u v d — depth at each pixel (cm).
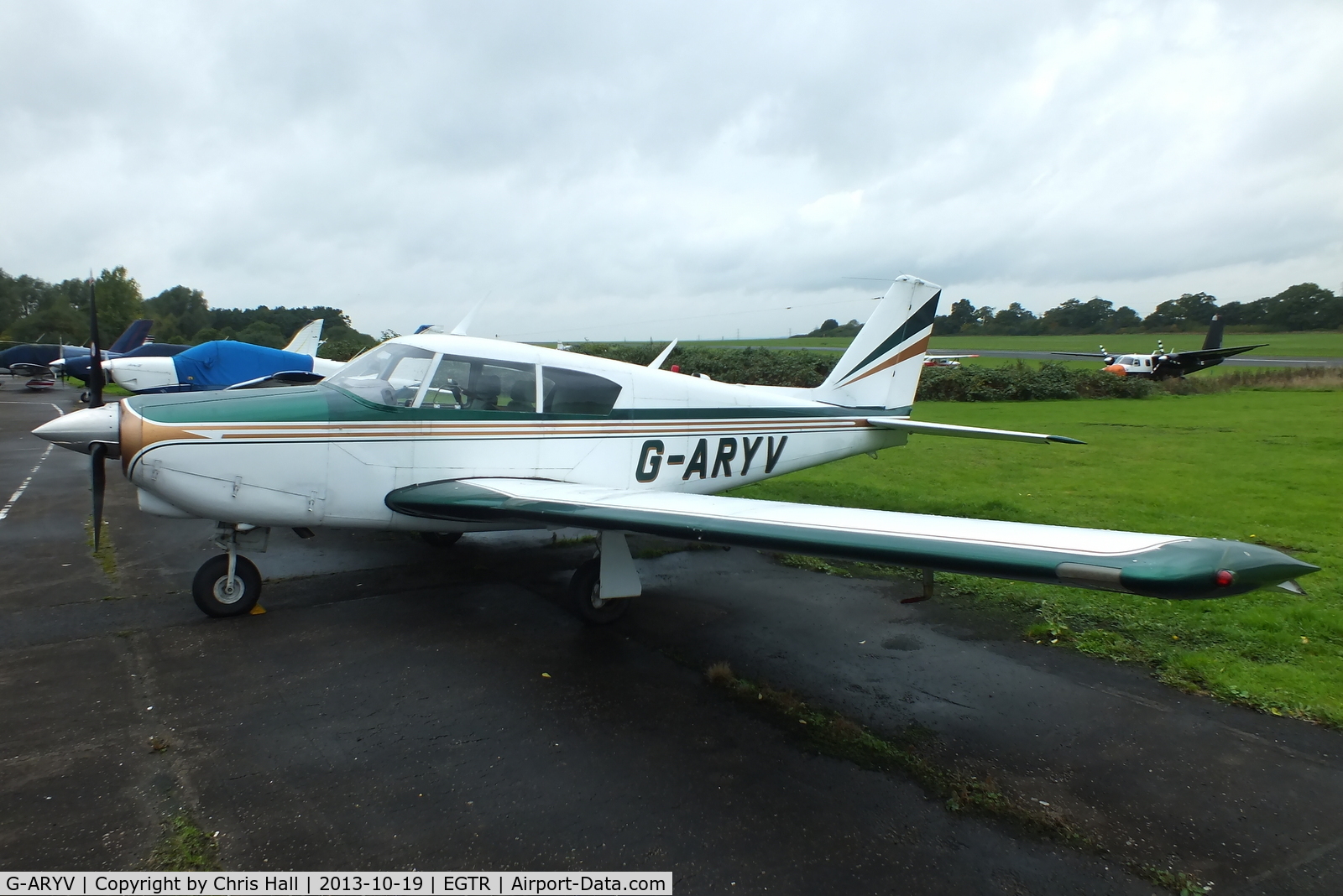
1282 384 2755
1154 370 3000
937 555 292
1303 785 303
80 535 690
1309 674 405
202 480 439
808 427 688
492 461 516
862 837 264
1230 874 249
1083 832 271
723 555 674
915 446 1339
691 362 3011
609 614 480
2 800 268
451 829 261
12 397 2547
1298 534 685
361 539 705
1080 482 962
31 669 387
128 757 302
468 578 580
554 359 546
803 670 416
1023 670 420
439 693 372
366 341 2617
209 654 414
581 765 307
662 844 257
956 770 312
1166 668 419
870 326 744
